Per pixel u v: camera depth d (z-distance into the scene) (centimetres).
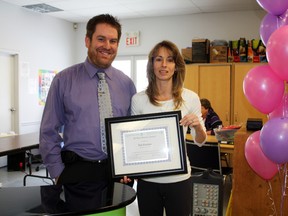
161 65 174
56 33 668
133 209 345
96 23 176
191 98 182
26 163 528
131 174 166
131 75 687
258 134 181
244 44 539
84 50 723
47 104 182
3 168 547
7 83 567
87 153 175
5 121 565
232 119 540
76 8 586
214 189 188
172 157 167
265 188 195
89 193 112
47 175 411
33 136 372
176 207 173
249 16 593
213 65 545
